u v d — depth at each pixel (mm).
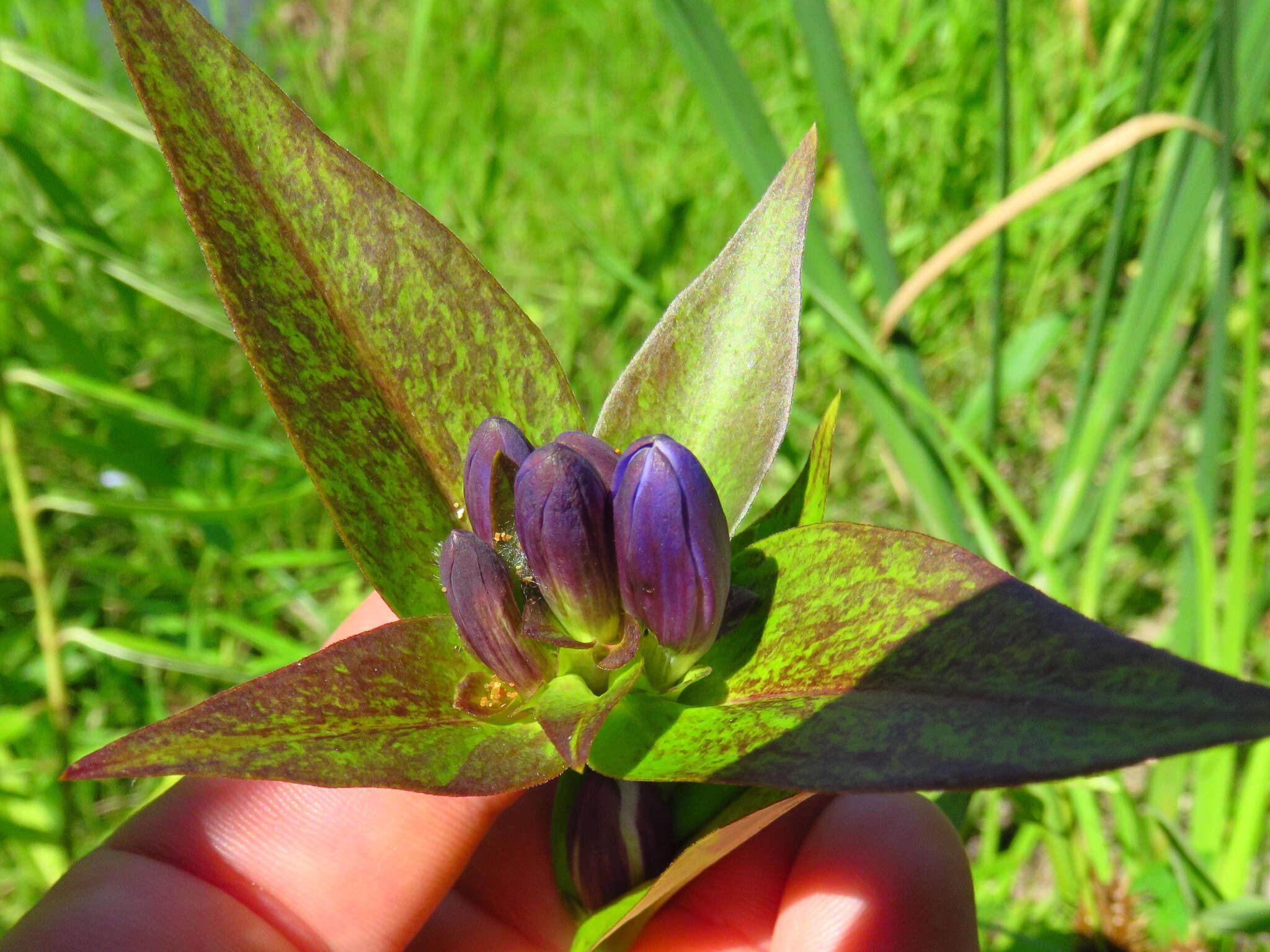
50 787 195
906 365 204
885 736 77
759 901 142
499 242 299
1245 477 175
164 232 291
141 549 243
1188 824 210
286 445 249
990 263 261
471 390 107
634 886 111
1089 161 182
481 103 304
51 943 115
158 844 126
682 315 108
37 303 214
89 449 204
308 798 131
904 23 314
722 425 107
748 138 192
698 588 89
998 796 186
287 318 101
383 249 104
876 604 86
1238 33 184
